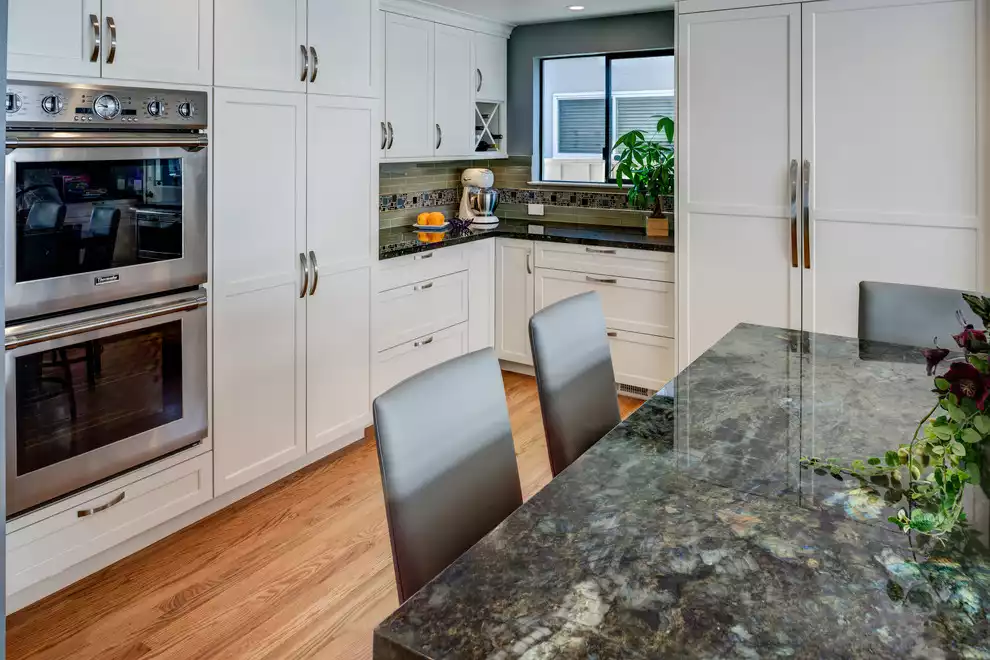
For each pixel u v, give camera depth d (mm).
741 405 1646
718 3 3469
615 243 4102
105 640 2072
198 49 2506
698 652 778
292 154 2939
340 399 3352
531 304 4527
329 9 3039
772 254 3518
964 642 800
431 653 778
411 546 1212
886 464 1265
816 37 3254
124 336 2363
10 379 2057
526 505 1148
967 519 1094
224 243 2693
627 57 4660
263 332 2904
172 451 2592
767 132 3434
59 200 2125
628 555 986
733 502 1156
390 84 3928
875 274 3281
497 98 4879
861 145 3229
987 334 1060
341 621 2180
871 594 893
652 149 4285
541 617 842
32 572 2186
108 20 2207
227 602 2266
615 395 2074
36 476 2154
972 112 2992
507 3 4078
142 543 2580
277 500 2967
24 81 1995
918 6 3035
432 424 1304
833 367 1940
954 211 3078
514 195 5168
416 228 4441
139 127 2320
